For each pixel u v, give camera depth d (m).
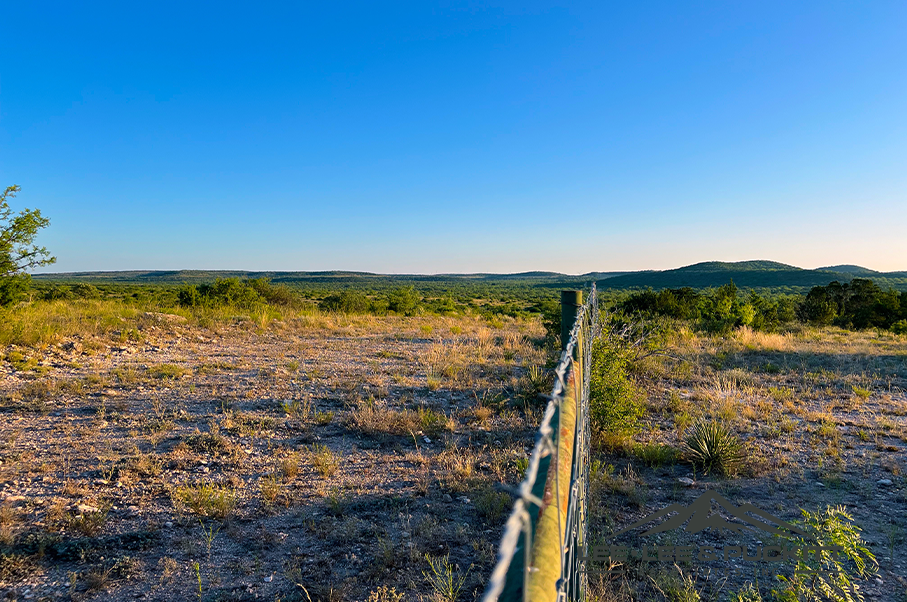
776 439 7.29
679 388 10.27
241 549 4.20
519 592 0.85
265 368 10.81
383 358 12.62
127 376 9.38
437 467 5.99
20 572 3.72
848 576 3.57
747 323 21.45
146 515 4.64
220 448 6.30
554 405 1.10
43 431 6.61
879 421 8.13
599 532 4.51
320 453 6.27
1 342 10.92
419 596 3.62
